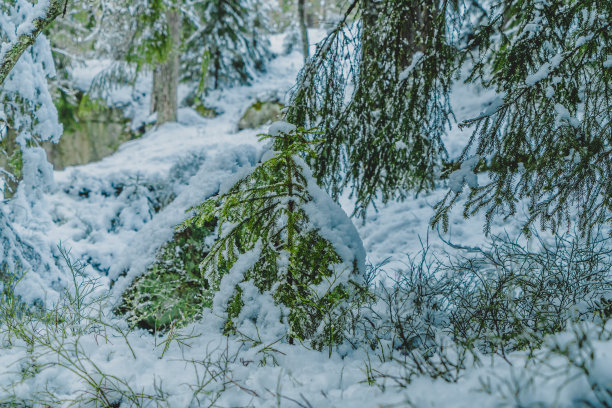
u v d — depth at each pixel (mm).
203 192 3430
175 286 3188
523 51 2639
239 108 14258
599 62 2396
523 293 2609
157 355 2289
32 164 4625
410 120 3551
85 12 8852
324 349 2314
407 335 2346
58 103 11609
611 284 2477
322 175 3703
